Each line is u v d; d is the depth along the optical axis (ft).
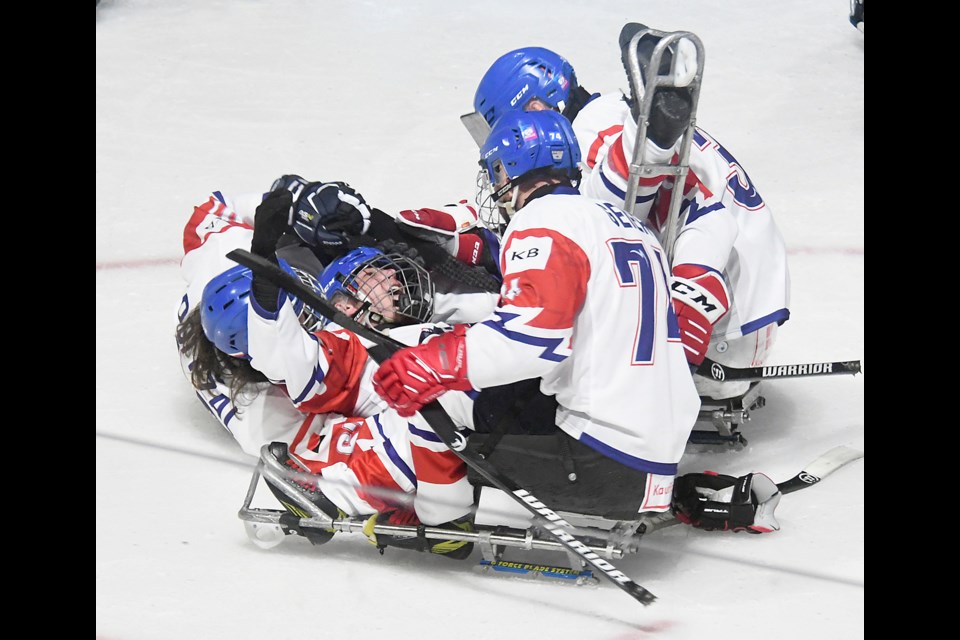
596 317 36.60
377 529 39.83
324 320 47.09
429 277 49.85
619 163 44.11
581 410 37.11
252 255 37.93
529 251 36.17
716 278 45.09
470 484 40.06
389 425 41.24
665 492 38.47
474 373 35.91
